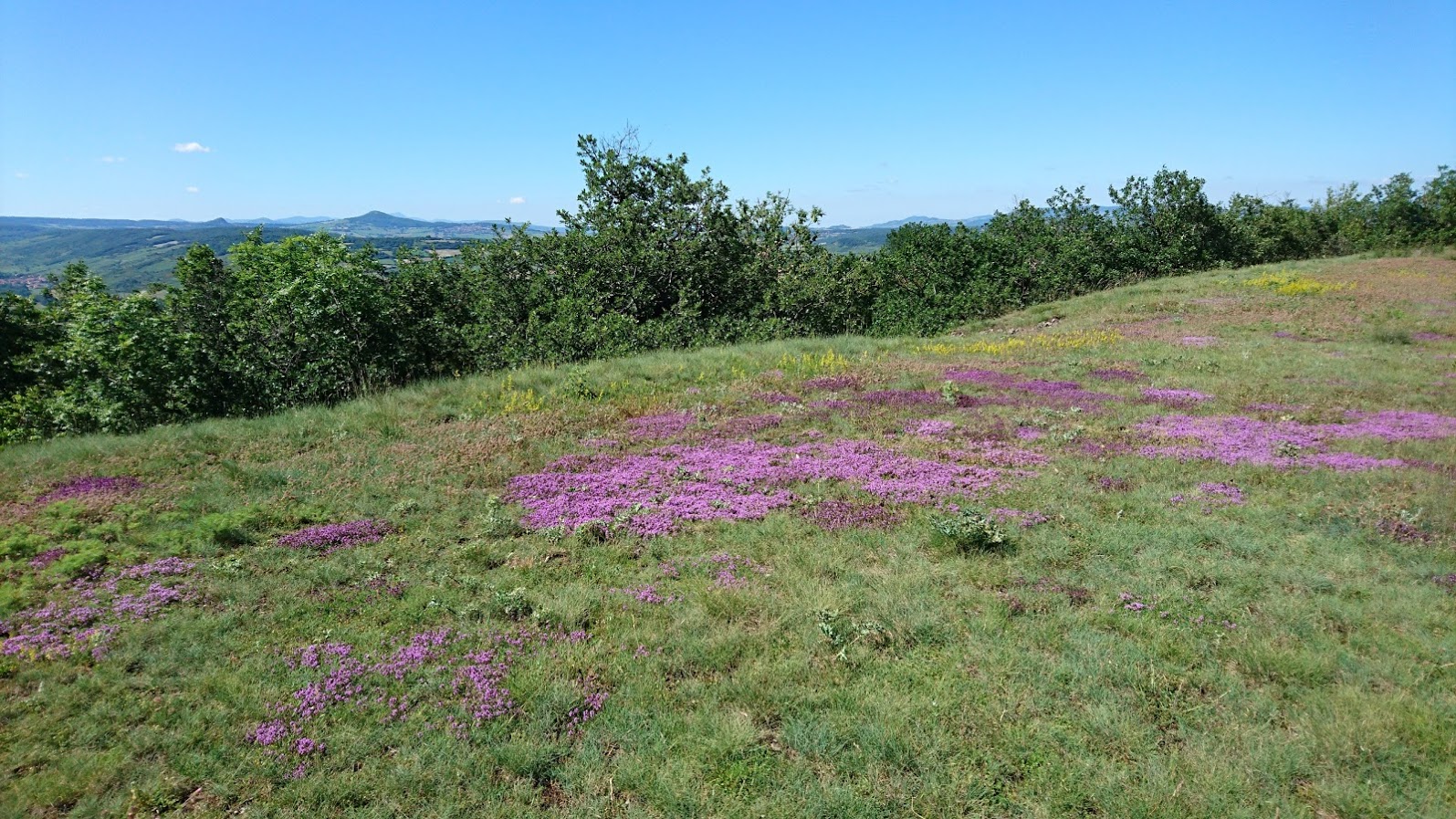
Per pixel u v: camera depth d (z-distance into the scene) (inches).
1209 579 254.7
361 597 257.4
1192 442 404.5
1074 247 1240.2
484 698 198.4
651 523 314.7
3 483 378.3
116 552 290.0
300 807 163.2
